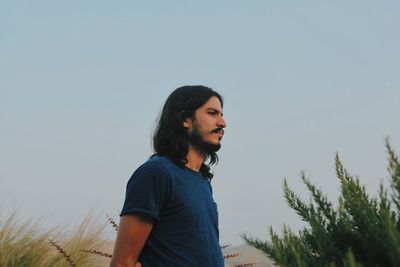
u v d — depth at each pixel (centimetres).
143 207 219
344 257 162
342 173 175
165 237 221
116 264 217
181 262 219
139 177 224
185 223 222
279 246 162
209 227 229
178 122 238
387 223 146
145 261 222
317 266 162
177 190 223
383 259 157
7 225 627
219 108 243
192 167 239
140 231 218
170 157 233
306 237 172
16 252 604
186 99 240
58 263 593
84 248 609
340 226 169
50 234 640
